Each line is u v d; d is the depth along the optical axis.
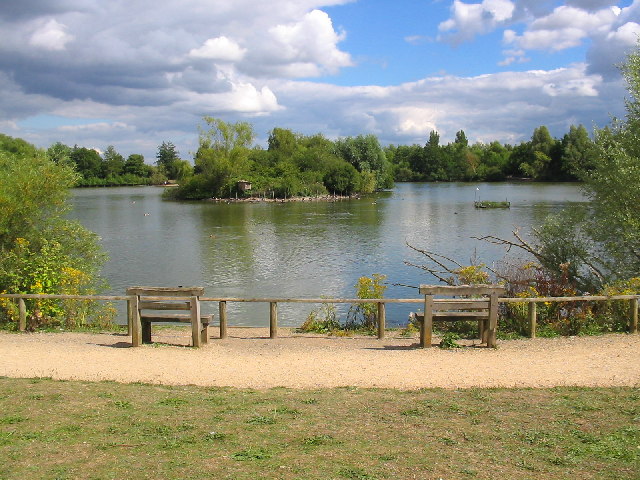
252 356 10.56
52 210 16.84
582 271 16.73
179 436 6.33
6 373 9.24
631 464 5.46
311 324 14.31
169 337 12.77
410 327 13.62
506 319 13.13
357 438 6.25
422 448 5.94
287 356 10.55
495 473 5.29
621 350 10.30
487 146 167.00
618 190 15.90
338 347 11.48
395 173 143.38
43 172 16.23
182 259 29.86
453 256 29.42
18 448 5.95
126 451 5.88
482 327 11.46
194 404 7.59
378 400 7.75
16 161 16.81
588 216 16.98
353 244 34.81
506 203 59.97
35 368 9.56
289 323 17.50
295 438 6.26
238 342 12.22
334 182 88.00
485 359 10.03
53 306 13.73
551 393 7.91
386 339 12.52
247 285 23.42
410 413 7.12
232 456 5.72
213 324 17.19
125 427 6.62
